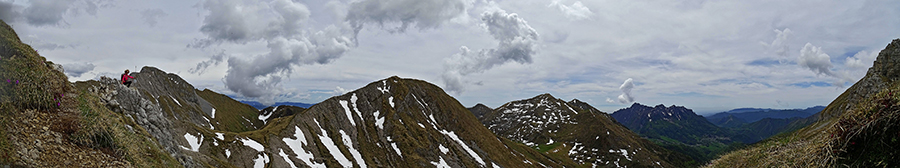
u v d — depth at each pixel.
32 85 14.85
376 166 114.56
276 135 99.06
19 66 14.77
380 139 130.25
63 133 14.91
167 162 21.41
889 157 8.35
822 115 95.44
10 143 12.16
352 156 114.94
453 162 126.88
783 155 12.99
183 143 66.56
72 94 17.48
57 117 15.30
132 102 28.72
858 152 9.26
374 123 138.38
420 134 135.75
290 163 89.81
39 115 14.63
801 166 11.23
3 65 14.12
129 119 23.45
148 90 132.00
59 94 16.33
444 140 138.75
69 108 16.28
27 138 13.13
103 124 17.19
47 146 13.61
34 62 15.92
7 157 11.59
